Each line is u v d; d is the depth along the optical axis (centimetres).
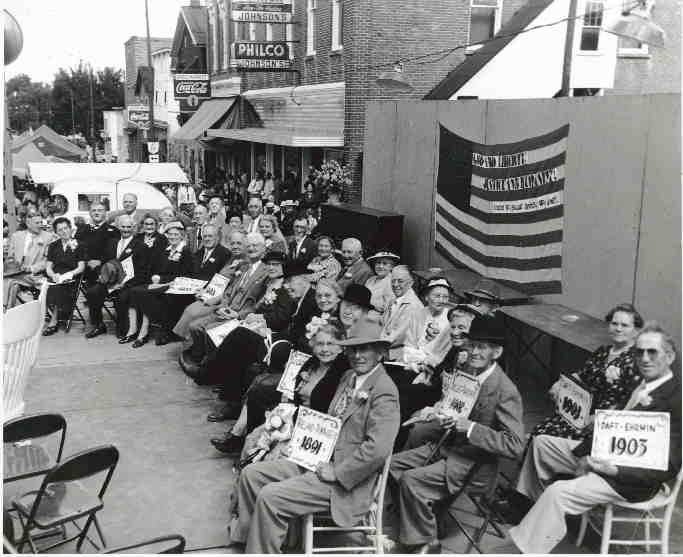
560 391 553
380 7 1697
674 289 633
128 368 945
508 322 873
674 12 1767
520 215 857
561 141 779
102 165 1888
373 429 481
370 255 1155
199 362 884
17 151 2862
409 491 505
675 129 630
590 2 1619
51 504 485
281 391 602
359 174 1759
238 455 683
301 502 477
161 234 1105
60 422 534
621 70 1841
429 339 694
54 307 1110
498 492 588
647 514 484
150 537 536
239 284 890
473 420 520
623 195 693
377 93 1736
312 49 2058
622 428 467
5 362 521
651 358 475
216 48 3138
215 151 3381
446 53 1745
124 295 1063
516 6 1780
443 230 1070
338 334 579
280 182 2208
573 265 769
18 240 1261
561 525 464
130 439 717
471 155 973
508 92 1591
